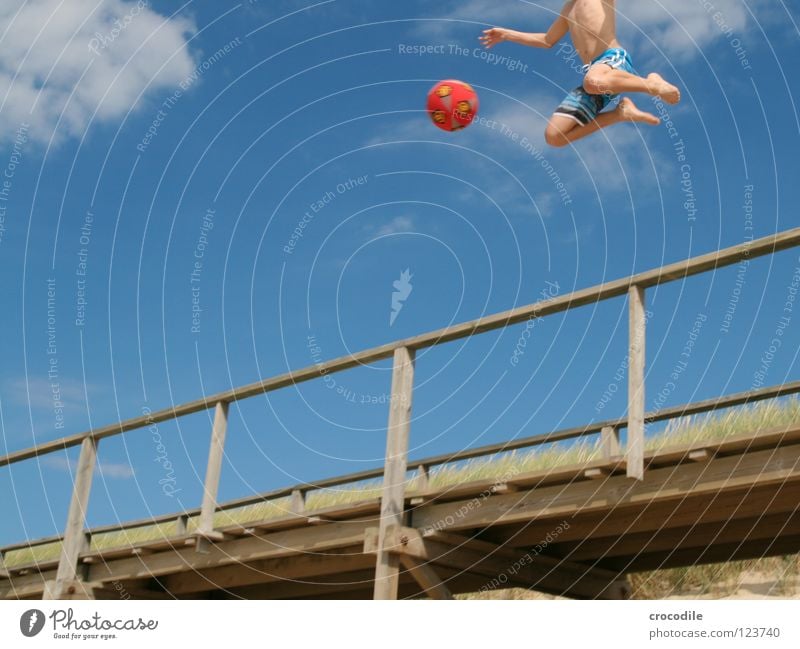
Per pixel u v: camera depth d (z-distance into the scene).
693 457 6.04
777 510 6.45
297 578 8.80
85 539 9.80
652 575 10.73
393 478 7.22
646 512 6.93
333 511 7.71
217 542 8.68
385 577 7.03
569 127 5.79
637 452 6.15
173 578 9.64
